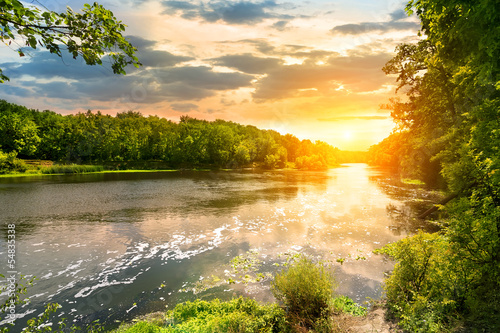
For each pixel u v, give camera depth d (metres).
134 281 10.89
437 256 7.33
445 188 30.69
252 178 56.56
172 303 9.27
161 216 21.64
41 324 8.06
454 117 23.25
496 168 6.71
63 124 77.25
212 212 23.14
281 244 15.20
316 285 7.80
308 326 7.05
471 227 6.57
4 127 68.00
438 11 6.59
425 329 5.51
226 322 7.08
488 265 6.12
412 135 34.72
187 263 12.63
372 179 56.38
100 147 77.88
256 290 10.09
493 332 4.84
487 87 11.52
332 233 17.20
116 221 20.09
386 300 8.39
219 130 94.06
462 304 6.13
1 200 27.38
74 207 24.70
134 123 91.19
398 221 19.92
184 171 72.38
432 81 24.31
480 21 5.45
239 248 14.59
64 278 11.14
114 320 8.31
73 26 3.22
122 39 3.53
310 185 43.84
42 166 61.78
